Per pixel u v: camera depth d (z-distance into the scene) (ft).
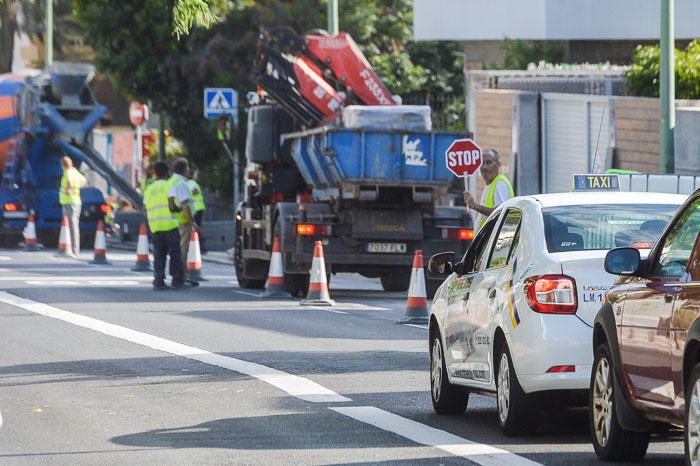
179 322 165.37
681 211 77.61
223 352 136.67
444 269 106.32
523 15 325.21
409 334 154.30
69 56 552.41
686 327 71.51
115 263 281.74
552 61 323.78
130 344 143.74
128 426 96.17
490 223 100.99
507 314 89.97
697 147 213.46
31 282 226.79
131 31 355.97
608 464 81.82
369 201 204.64
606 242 90.02
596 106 242.99
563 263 87.04
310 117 221.87
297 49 222.28
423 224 208.33
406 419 99.45
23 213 335.47
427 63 412.98
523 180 262.67
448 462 82.23
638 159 231.09
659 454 85.61
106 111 344.28
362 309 185.88
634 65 265.34
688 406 70.74
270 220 211.61
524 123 262.88
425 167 202.49
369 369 124.77
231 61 347.15
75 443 89.66
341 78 224.53
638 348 77.71
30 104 335.67
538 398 87.86
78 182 299.17
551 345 86.12
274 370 123.75
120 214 356.18
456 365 100.48
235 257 229.45
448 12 342.64
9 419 99.45
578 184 130.72
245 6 348.79
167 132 418.51
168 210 215.31
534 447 87.51
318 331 156.56
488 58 352.49
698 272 72.38
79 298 197.36
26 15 542.16
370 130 200.95
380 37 394.73
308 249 203.72
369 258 205.05
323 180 208.74
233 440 90.38
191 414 101.19
